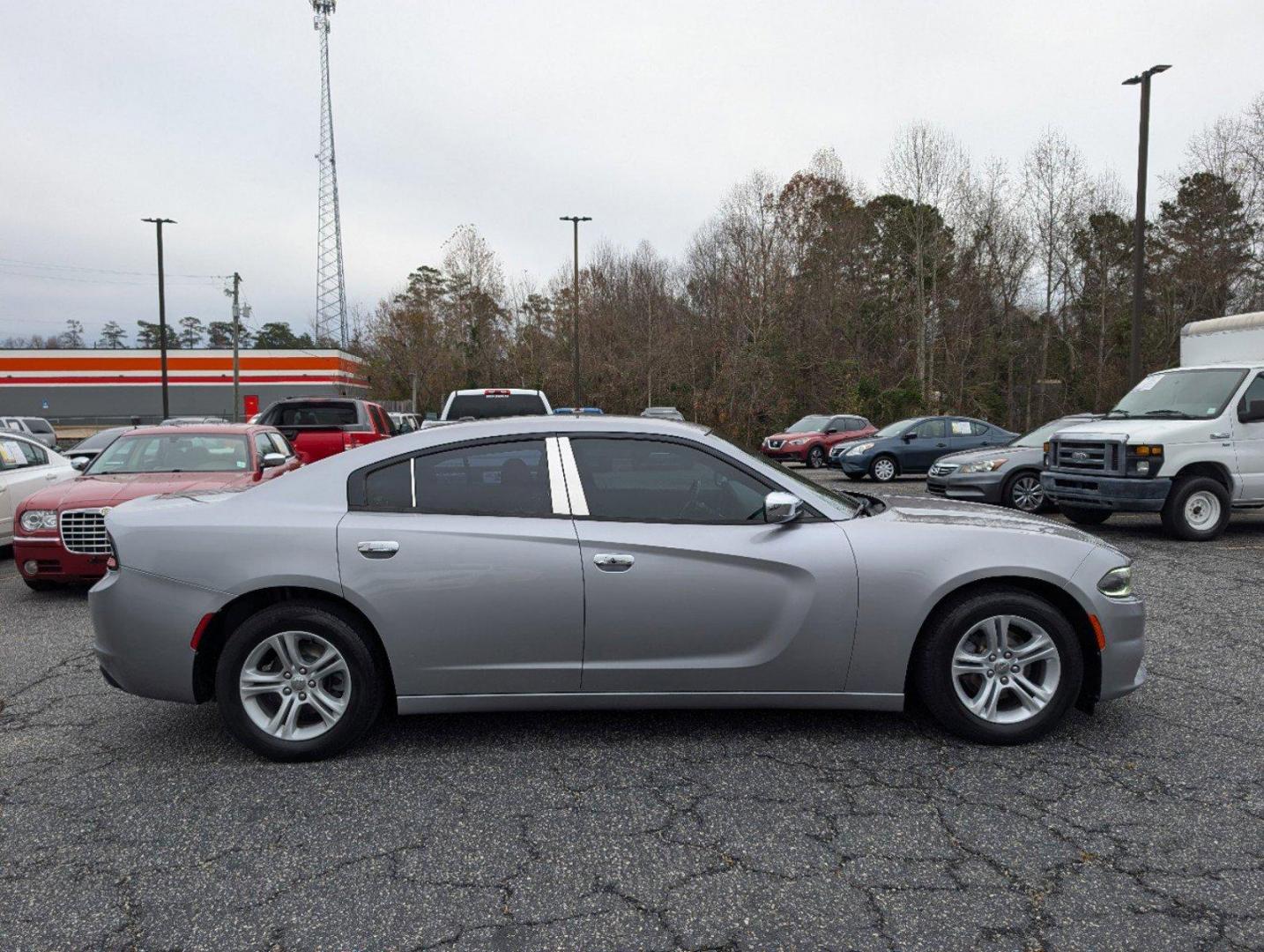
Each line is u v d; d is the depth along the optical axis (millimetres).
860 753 3768
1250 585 7180
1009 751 3768
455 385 53406
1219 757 3674
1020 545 3824
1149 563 8172
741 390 40969
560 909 2588
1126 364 40312
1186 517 9328
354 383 56375
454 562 3658
